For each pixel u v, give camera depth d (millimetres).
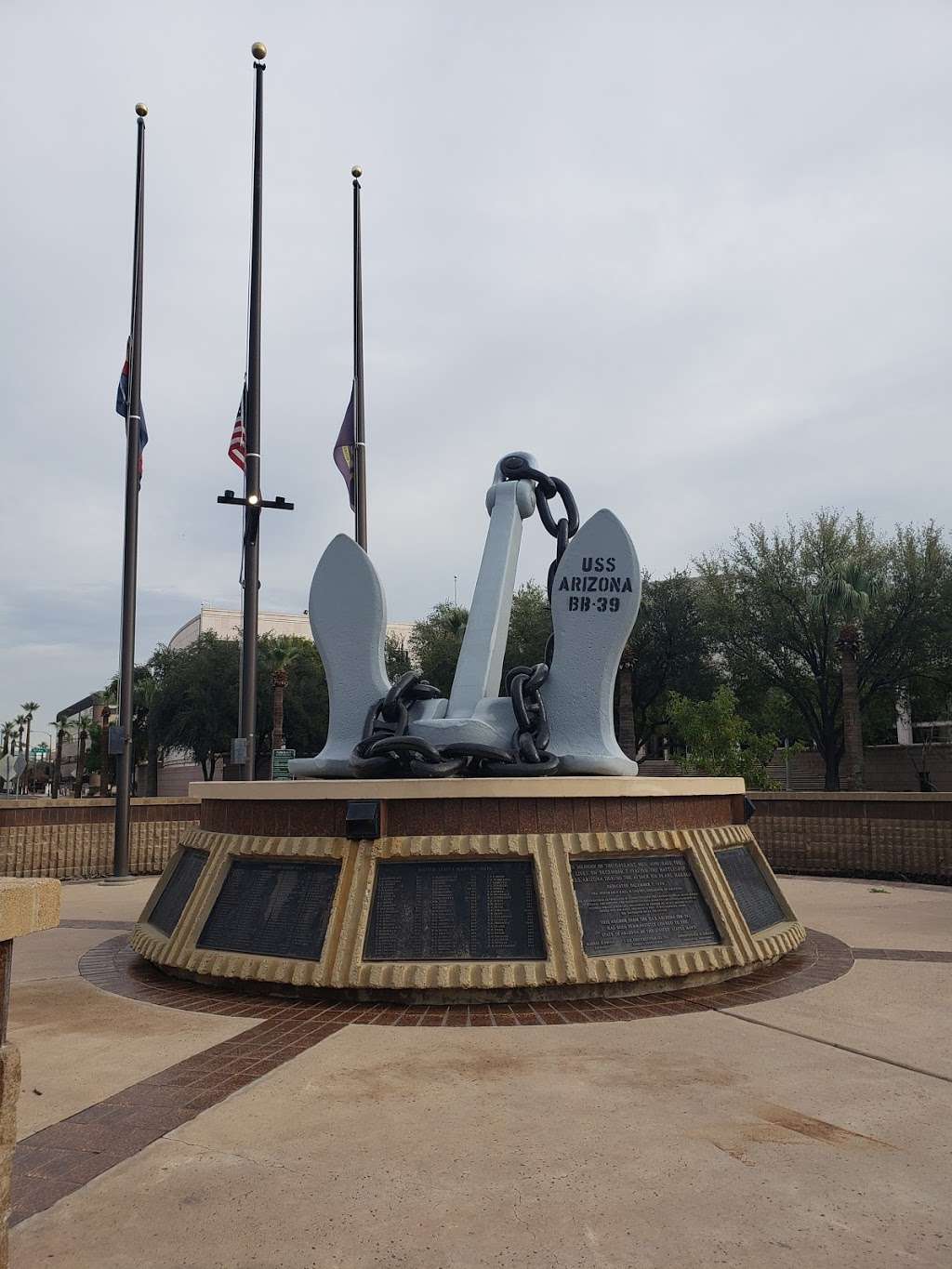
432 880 6484
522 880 6480
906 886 13172
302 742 42312
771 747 24078
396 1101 4297
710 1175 3479
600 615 8594
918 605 30469
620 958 6277
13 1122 2102
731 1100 4281
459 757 8133
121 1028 5578
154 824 15719
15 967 7555
